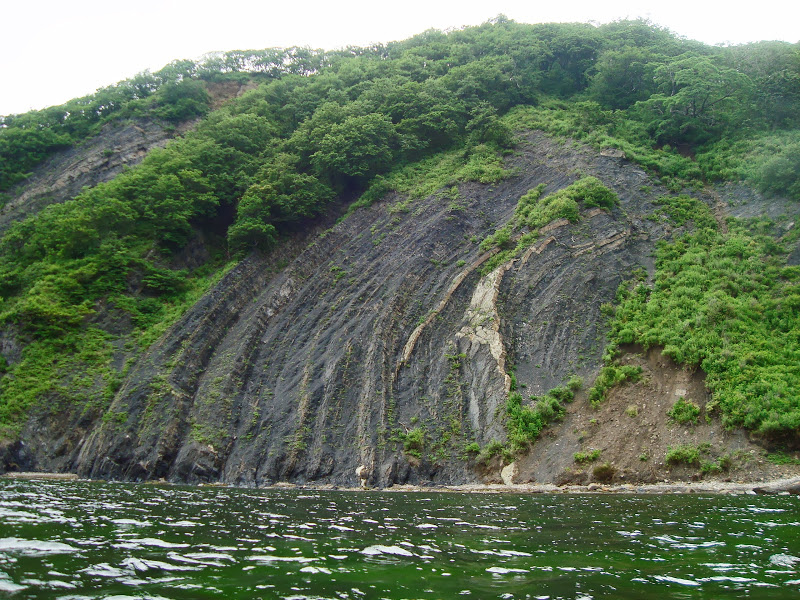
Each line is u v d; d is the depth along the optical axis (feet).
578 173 145.59
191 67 246.68
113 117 211.61
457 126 181.88
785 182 129.39
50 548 38.40
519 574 34.32
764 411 82.74
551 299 113.39
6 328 129.49
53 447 110.32
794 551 39.99
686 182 144.77
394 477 90.12
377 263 134.41
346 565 36.19
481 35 243.40
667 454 83.25
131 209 152.87
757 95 166.40
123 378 118.52
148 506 62.23
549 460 88.22
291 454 97.19
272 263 147.02
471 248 132.16
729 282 108.68
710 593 30.58
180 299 141.69
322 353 115.14
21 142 199.11
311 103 199.72
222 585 31.42
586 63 213.25
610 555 38.93
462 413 98.99
